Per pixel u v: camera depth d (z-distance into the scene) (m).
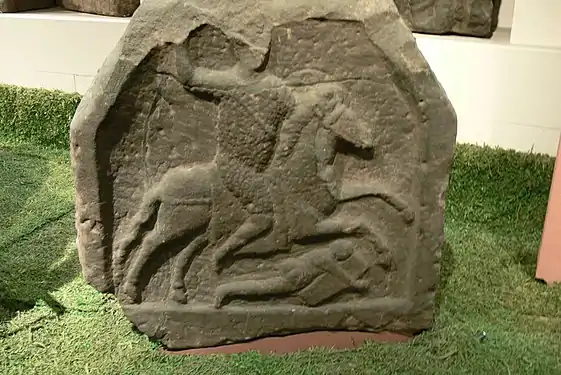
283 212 1.48
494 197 2.14
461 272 1.90
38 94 2.65
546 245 1.81
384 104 1.43
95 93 1.37
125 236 1.47
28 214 2.20
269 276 1.53
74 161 1.41
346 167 1.49
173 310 1.53
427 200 1.47
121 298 1.53
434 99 1.40
